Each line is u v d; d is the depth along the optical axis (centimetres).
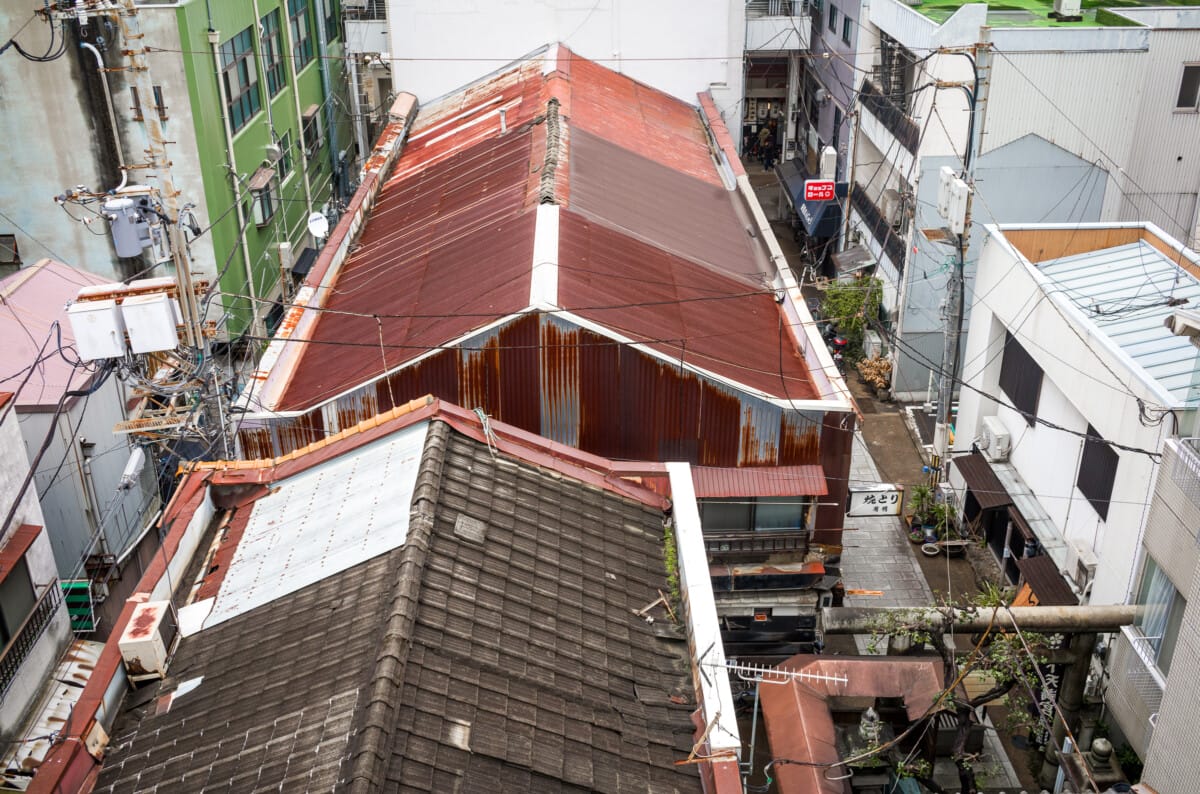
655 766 1194
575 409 2048
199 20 2883
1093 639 2089
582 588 1406
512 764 1118
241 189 3203
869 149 4019
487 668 1222
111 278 3014
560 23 3881
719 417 2056
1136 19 3145
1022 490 2692
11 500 1877
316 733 1109
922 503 2928
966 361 3025
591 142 3020
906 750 2167
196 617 1388
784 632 2281
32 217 2939
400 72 3984
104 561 2228
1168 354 2297
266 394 2139
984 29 2741
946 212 2702
